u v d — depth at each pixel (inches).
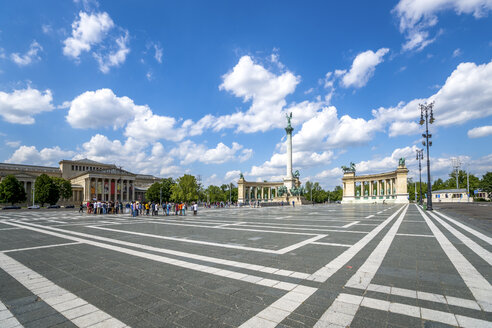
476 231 709.3
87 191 4756.4
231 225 949.8
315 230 768.3
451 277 315.6
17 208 3373.5
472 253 443.8
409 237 616.1
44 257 446.6
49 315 227.6
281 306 240.5
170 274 340.5
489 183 4097.0
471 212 1549.0
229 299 257.9
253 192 5851.4
